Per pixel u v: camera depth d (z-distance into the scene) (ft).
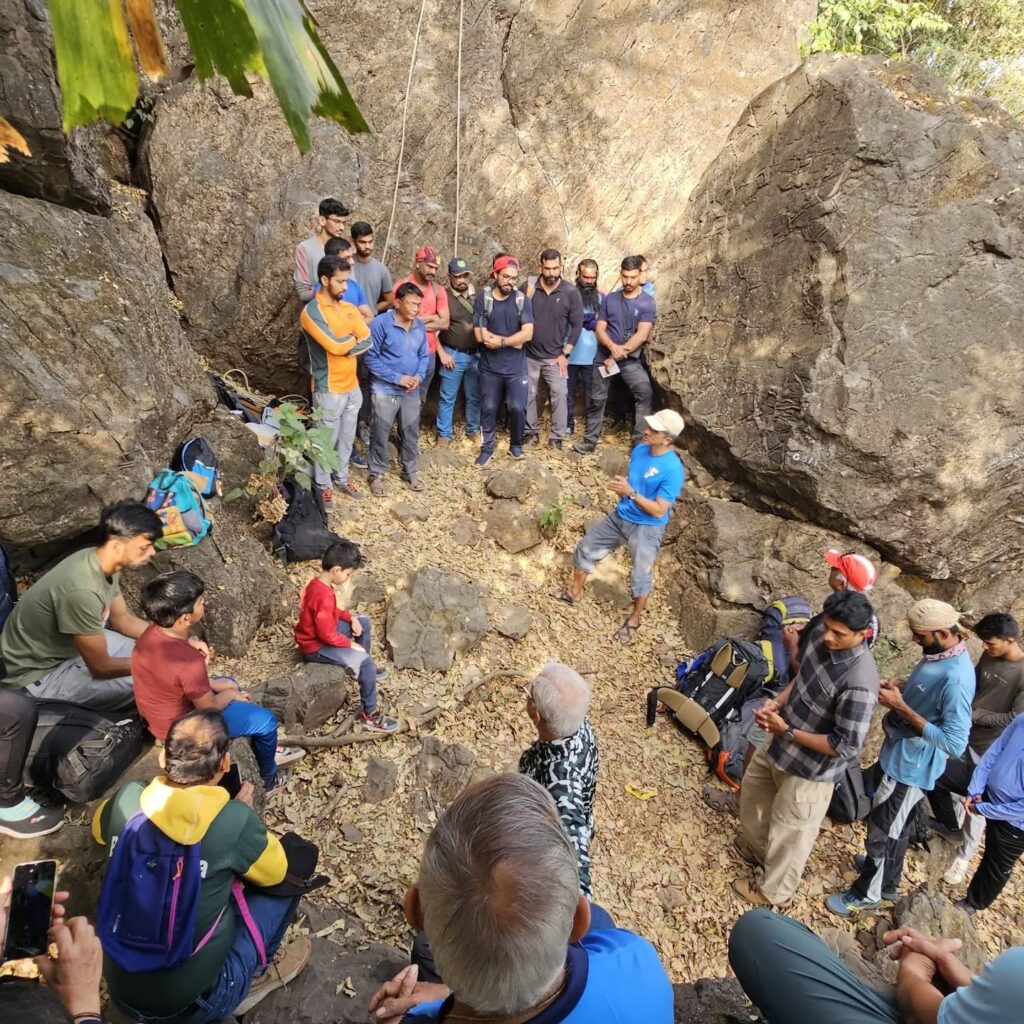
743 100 27.30
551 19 25.43
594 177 26.43
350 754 14.97
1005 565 23.86
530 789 4.79
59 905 6.48
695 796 17.13
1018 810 14.03
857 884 14.89
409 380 20.94
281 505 18.95
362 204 23.17
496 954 4.06
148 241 20.61
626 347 25.03
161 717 10.71
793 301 22.88
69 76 3.74
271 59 3.61
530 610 20.90
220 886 8.08
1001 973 5.39
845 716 12.48
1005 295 21.42
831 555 15.97
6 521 13.30
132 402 15.19
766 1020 6.61
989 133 21.68
